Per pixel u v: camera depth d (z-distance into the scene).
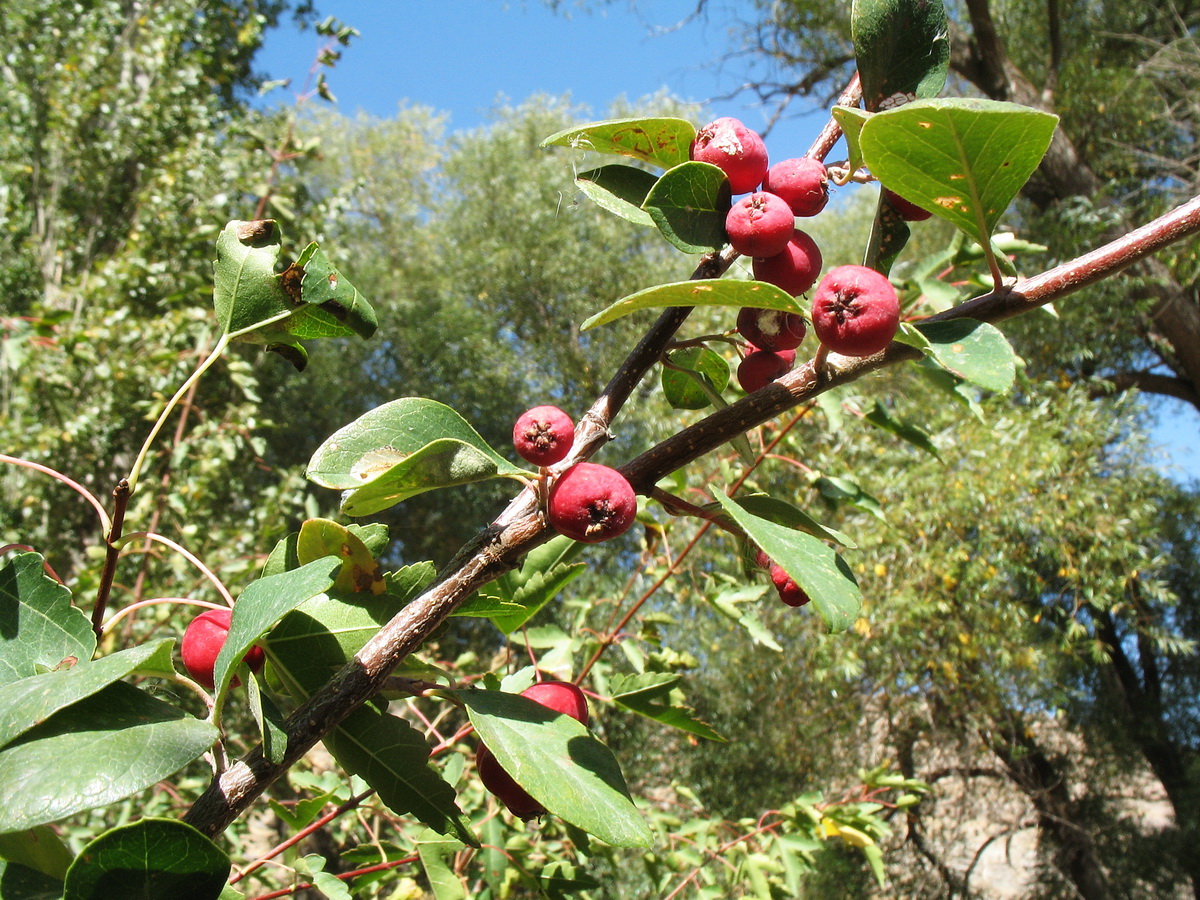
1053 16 11.51
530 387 15.81
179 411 6.33
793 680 9.08
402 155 20.92
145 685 1.23
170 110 8.57
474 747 3.72
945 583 7.76
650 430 8.58
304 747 0.96
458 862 2.88
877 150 1.10
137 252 7.06
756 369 1.37
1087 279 1.21
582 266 15.44
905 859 10.36
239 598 0.99
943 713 9.36
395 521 13.46
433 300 15.94
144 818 0.78
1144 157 12.02
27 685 0.89
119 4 9.51
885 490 7.82
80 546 7.14
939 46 1.33
